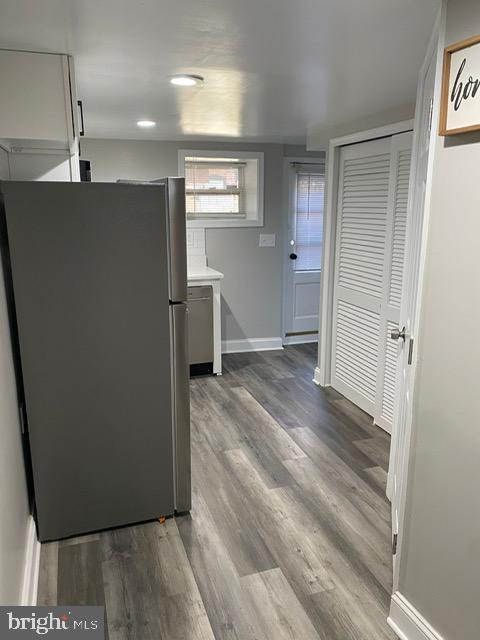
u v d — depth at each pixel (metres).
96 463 2.34
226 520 2.51
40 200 2.03
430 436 1.63
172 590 2.05
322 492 2.75
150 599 2.00
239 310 5.37
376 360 3.57
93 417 2.29
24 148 2.30
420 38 1.71
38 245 2.06
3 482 1.64
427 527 1.68
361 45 1.80
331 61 2.00
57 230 2.07
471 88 1.31
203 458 3.12
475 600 1.50
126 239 2.18
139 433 2.38
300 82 2.33
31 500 2.39
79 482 2.33
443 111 1.42
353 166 3.67
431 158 1.53
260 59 1.96
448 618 1.62
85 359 2.22
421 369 1.65
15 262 2.04
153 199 2.18
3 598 1.50
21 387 2.29
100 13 1.48
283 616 1.92
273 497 2.70
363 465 3.04
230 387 4.36
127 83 2.36
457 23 1.36
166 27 1.60
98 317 2.21
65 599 2.00
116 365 2.28
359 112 3.19
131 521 2.46
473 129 1.32
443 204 1.49
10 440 1.89
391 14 1.50
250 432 3.48
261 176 5.08
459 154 1.41
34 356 2.14
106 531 2.43
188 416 2.46
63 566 2.19
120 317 2.24
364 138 3.42
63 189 2.05
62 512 2.33
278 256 5.36
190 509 2.58
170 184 2.21
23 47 1.82
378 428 3.54
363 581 2.10
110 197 2.12
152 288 2.26
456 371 1.49
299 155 5.25
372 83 2.38
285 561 2.22
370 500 2.68
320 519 2.51
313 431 3.49
